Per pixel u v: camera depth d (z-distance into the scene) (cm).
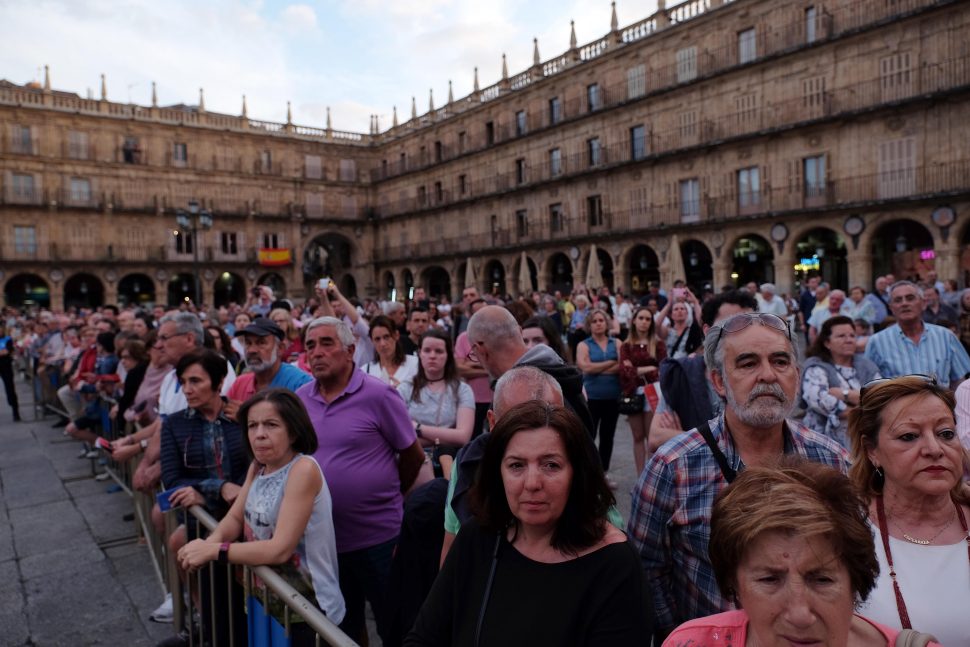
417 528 299
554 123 3756
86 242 4178
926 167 2392
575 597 191
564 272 3950
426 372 497
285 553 302
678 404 388
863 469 241
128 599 489
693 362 394
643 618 191
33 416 1312
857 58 2547
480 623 195
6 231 3953
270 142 4800
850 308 1178
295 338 840
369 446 384
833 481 156
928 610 216
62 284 4103
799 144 2731
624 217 3431
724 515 154
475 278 3975
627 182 3409
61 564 554
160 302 4384
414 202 4872
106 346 855
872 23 2453
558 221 3825
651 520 254
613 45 3478
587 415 316
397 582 304
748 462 242
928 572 221
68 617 463
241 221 4675
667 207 3225
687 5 3178
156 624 452
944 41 2330
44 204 4022
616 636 186
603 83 3528
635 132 3391
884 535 231
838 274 2941
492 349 349
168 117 4438
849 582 143
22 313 3309
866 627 163
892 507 233
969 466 318
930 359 502
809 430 259
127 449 549
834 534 141
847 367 477
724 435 250
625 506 624
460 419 482
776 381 230
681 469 248
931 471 217
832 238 2925
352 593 382
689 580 244
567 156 3731
